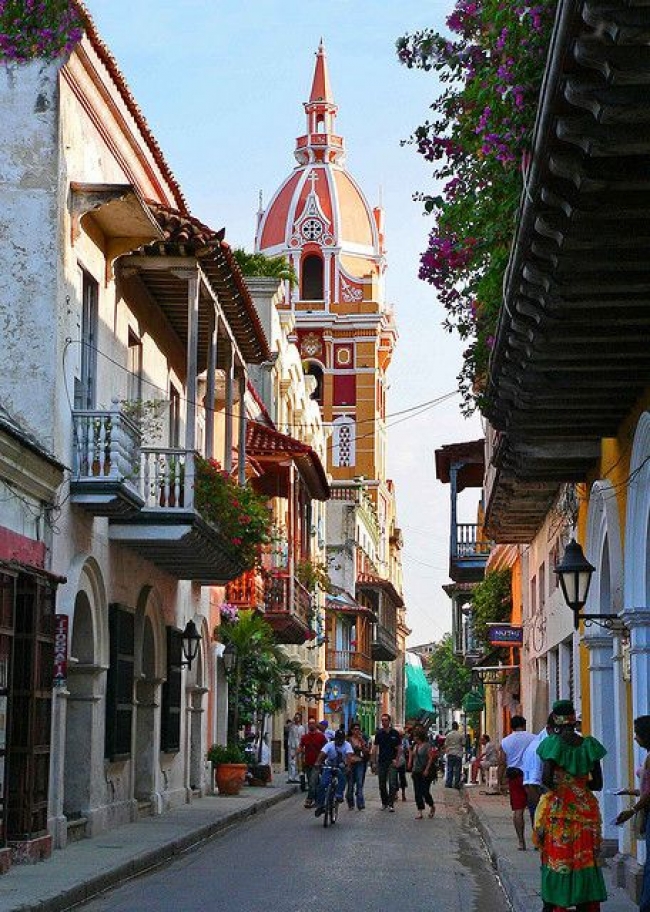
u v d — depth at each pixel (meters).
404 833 26.02
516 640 36.06
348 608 71.56
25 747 17.73
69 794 21.59
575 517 22.00
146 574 25.47
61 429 19.86
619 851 17.61
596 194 10.84
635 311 13.12
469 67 14.72
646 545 15.45
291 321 53.94
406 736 37.34
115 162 23.36
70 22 19.69
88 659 21.70
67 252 20.19
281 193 105.69
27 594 17.83
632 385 15.09
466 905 15.98
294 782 41.19
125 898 15.94
